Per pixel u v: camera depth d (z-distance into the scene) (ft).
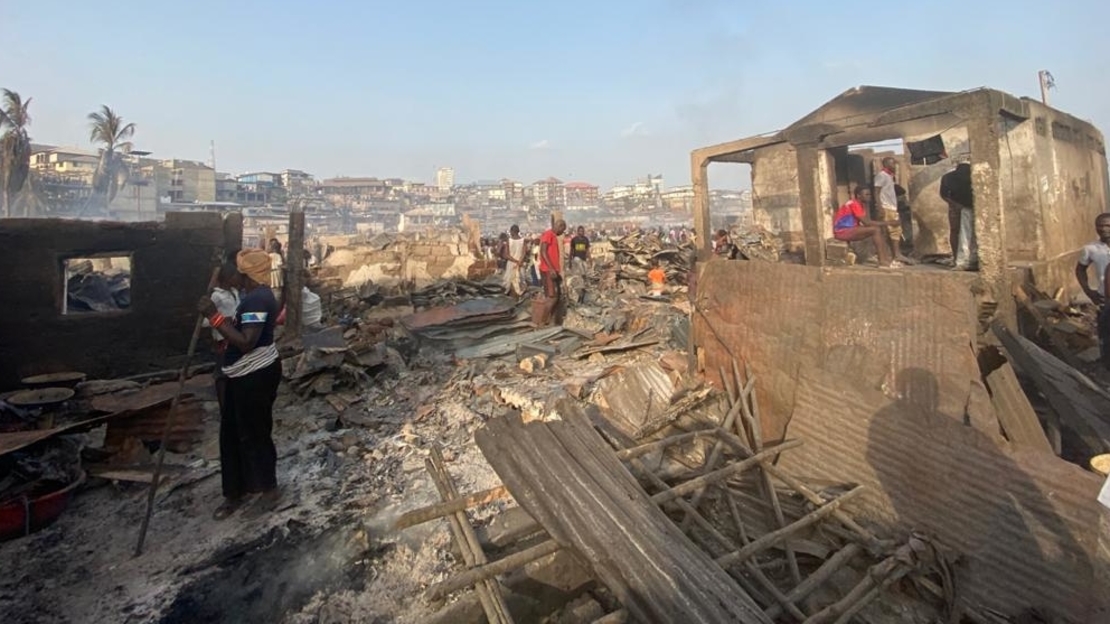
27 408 16.38
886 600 8.52
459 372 20.29
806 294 13.55
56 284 20.16
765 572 9.12
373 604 8.75
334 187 283.59
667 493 10.17
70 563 9.93
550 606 8.64
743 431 13.44
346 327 30.76
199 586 9.23
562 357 21.30
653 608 7.23
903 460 10.41
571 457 10.78
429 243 59.16
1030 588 8.22
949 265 19.19
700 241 26.27
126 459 13.66
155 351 21.97
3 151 96.37
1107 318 15.40
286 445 15.01
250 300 11.05
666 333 23.20
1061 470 8.61
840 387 11.93
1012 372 11.13
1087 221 25.07
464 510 10.00
